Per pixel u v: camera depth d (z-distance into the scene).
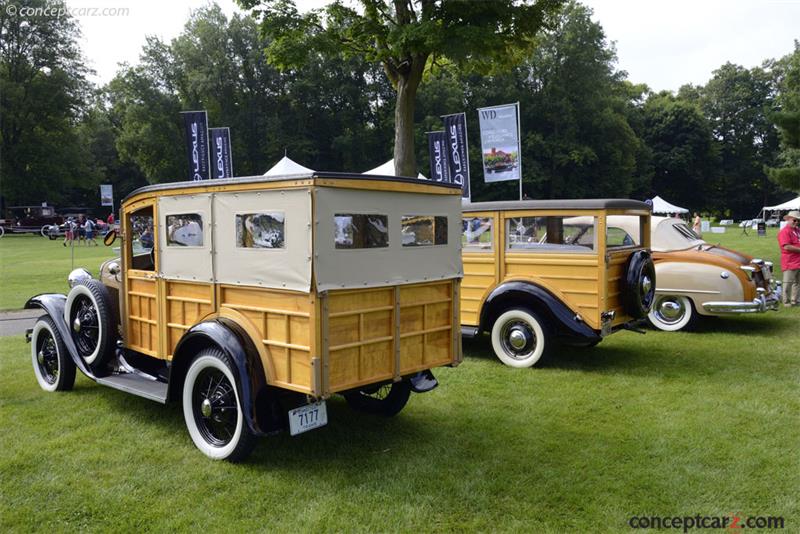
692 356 7.07
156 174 45.56
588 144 47.38
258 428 3.81
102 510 3.43
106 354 5.17
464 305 7.21
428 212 4.43
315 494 3.64
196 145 19.00
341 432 4.68
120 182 57.69
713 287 8.13
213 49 43.78
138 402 5.38
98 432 4.63
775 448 4.28
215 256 4.23
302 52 11.54
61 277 14.77
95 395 5.59
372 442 4.47
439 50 10.69
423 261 4.38
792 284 10.43
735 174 62.22
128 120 44.78
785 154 41.66
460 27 10.49
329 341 3.72
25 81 42.72
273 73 44.09
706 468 3.98
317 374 3.64
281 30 11.57
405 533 3.21
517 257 6.81
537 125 48.31
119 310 5.56
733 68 65.88
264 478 3.85
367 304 3.99
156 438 4.53
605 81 48.28
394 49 10.57
